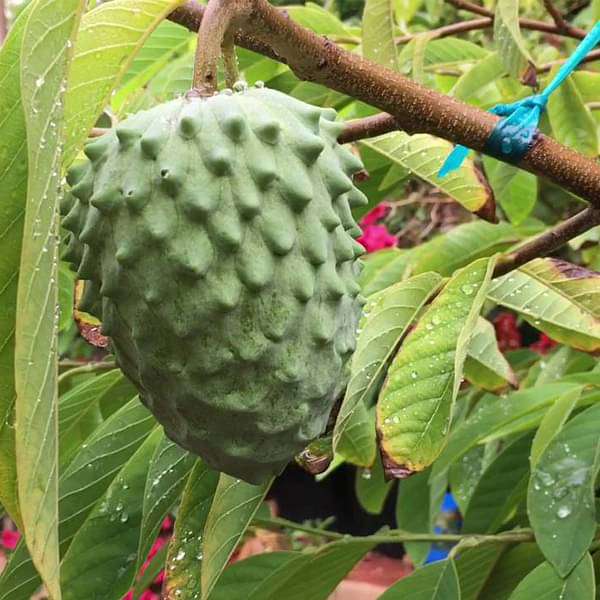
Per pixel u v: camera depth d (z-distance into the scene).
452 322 0.33
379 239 0.81
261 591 0.41
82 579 0.35
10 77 0.24
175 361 0.24
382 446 0.32
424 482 0.66
